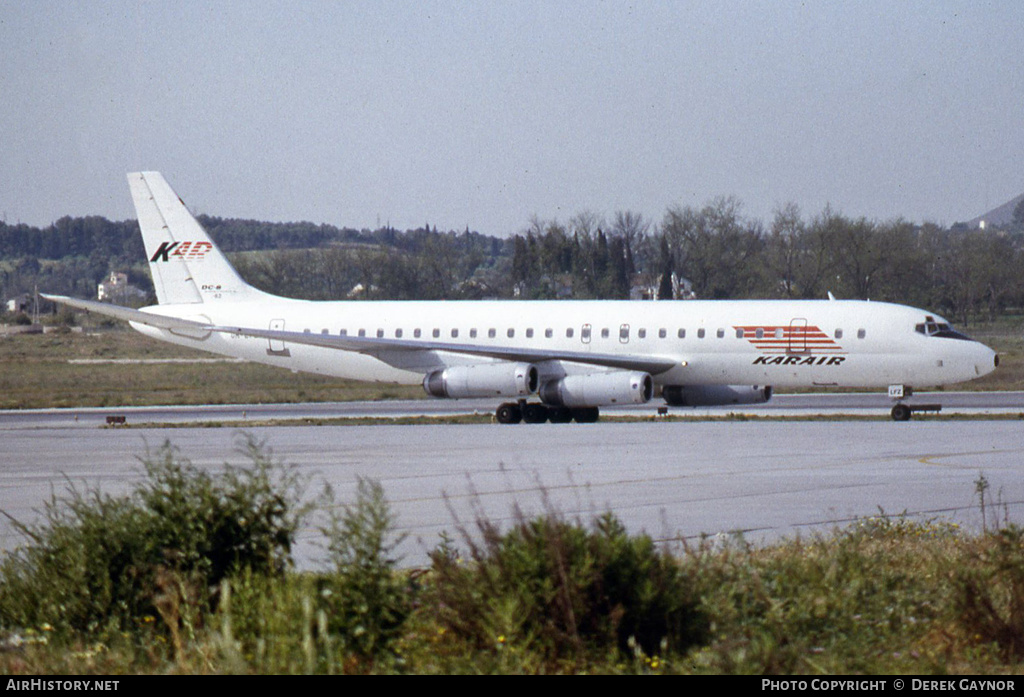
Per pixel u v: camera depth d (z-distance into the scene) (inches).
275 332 6122.1
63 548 1644.9
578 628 1407.5
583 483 3073.3
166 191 6624.0
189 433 5083.7
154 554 1620.3
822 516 2501.2
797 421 5246.1
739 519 2463.1
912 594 1662.2
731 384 5684.1
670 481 3100.4
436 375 5812.0
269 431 5123.0
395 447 4200.3
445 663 1353.3
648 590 1414.9
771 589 1599.4
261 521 1694.1
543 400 5561.0
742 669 1299.2
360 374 6323.8
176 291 6668.3
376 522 1552.7
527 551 1451.8
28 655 1437.0
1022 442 4084.6
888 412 5792.3
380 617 1449.3
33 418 6486.2
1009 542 1818.4
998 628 1489.9
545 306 6013.8
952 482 3043.8
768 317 5531.5
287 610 1411.2
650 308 5792.3
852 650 1411.2
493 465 3543.3
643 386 5398.6
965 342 5300.2
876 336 5344.5
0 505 2839.6
